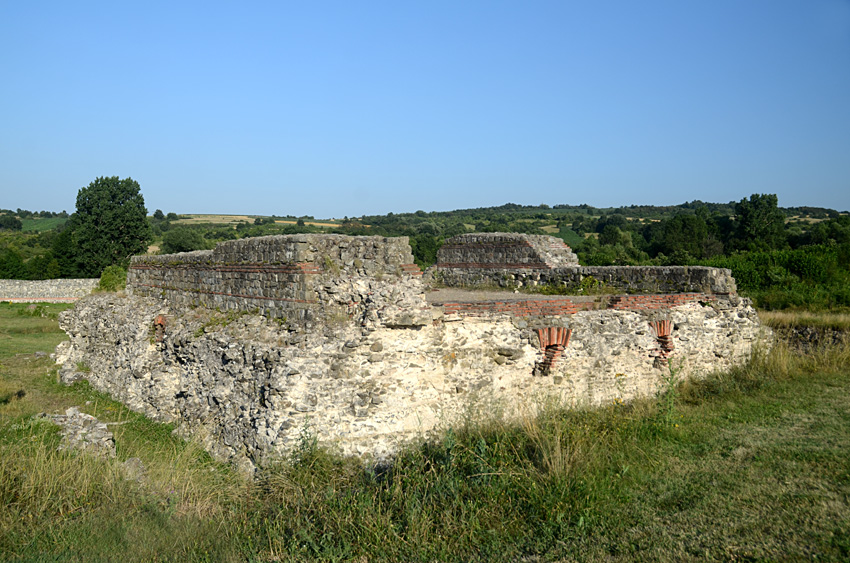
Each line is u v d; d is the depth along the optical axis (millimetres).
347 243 10922
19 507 7570
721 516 7316
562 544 6914
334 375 10000
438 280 20781
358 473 9516
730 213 128375
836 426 10789
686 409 12438
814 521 7043
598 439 9562
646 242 68500
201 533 7367
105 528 7223
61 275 66188
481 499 7859
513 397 11859
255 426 10078
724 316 15688
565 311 12852
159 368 14578
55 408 15555
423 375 10719
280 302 11102
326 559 6891
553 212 135375
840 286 29391
